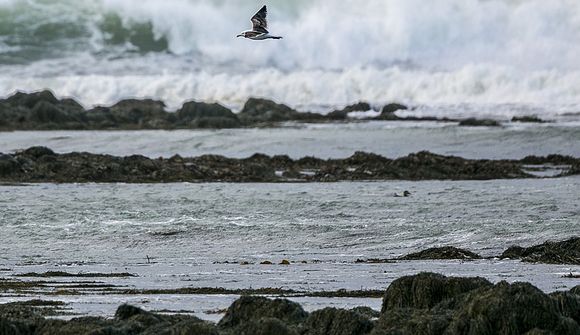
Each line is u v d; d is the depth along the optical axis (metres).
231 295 80.88
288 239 109.38
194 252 104.38
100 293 82.12
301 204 127.12
